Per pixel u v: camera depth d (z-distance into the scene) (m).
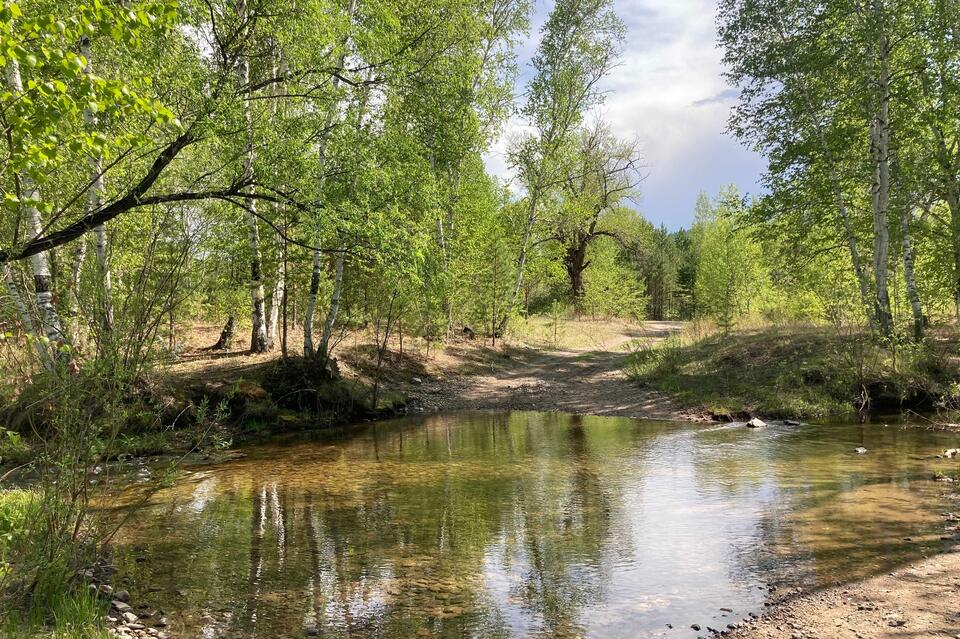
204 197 9.36
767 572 5.86
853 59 18.84
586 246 50.16
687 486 9.23
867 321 19.30
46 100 4.72
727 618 4.94
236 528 7.34
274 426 14.71
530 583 5.71
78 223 7.80
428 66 14.87
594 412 17.56
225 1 9.44
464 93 21.58
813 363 17.80
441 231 24.75
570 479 9.83
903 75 18.52
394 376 21.11
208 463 11.20
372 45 12.16
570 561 6.25
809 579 5.65
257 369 16.53
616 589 5.55
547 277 35.50
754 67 20.77
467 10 17.22
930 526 6.96
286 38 10.07
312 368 16.72
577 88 29.17
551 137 29.42
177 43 9.28
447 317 26.42
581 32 28.73
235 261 15.44
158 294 5.58
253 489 9.26
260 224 15.80
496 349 29.16
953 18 17.50
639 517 7.71
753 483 9.30
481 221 27.91
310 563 6.21
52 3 5.69
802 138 20.75
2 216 7.12
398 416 17.58
